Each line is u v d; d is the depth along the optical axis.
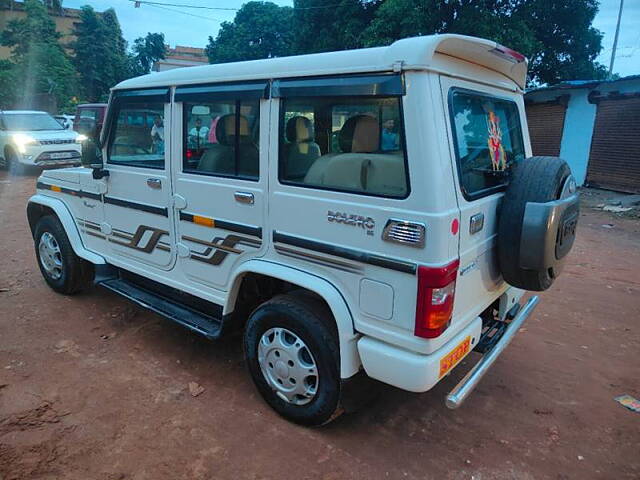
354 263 2.55
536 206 2.64
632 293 5.49
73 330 4.23
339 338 2.64
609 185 12.71
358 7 16.56
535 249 2.64
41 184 4.97
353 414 3.19
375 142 2.46
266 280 3.27
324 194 2.62
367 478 2.63
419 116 2.26
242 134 3.00
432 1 13.91
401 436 2.99
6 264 5.89
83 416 3.05
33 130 13.21
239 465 2.69
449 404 2.46
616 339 4.36
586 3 16.39
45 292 5.05
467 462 2.78
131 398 3.27
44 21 32.19
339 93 2.49
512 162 3.39
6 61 31.02
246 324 3.25
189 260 3.48
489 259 2.87
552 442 2.96
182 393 3.36
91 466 2.64
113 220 4.09
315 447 2.86
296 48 19.67
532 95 14.31
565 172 2.85
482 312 3.13
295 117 2.74
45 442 2.79
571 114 13.41
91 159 3.95
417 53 2.24
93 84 34.62
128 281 4.27
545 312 4.93
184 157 3.36
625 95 11.99
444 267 2.30
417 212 2.29
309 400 2.92
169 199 3.51
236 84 2.97
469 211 2.52
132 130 3.76
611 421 3.18
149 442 2.85
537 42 15.07
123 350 3.92
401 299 2.41
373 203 2.44
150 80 3.54
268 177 2.86
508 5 15.71
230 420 3.08
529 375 3.73
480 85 2.85
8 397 3.21
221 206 3.16
